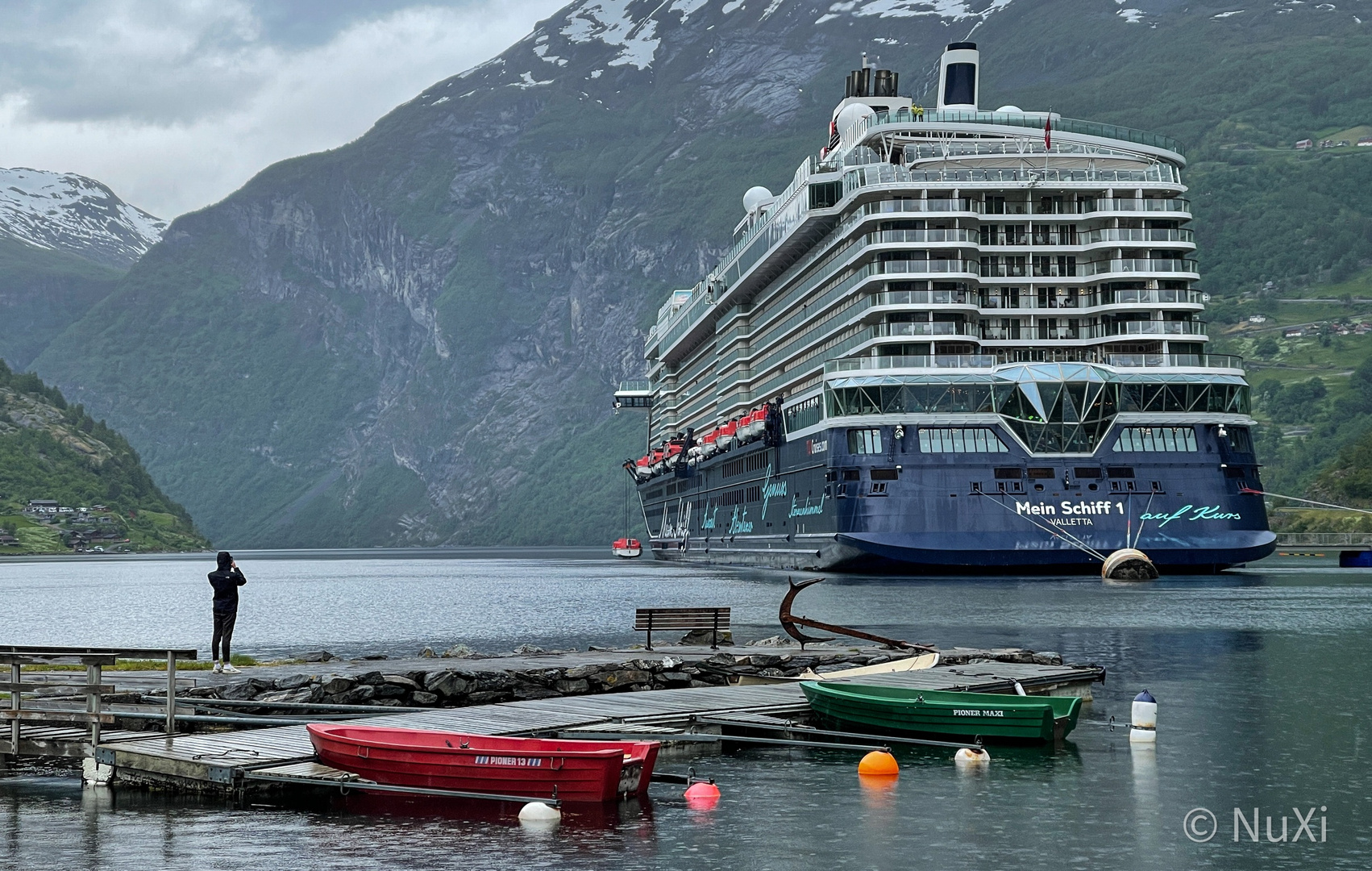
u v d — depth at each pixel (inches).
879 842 960.9
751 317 6225.4
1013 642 2220.7
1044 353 4507.9
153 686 1462.8
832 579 4205.2
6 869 889.5
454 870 884.6
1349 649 2098.9
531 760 1064.8
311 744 1176.8
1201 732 1380.4
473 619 3329.2
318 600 4483.3
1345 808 1055.6
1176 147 4702.3
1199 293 4446.4
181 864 900.0
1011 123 4788.4
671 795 1109.1
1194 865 911.0
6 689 1197.1
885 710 1375.5
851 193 4525.1
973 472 4205.2
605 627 2989.7
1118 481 4200.3
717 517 6707.7
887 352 4392.2
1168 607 2960.1
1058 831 994.7
